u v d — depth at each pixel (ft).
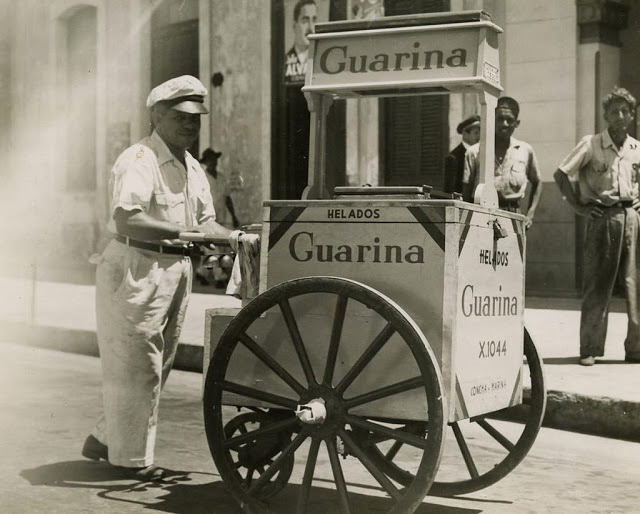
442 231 12.33
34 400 22.34
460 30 13.56
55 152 60.85
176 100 15.07
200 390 24.38
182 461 16.89
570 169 24.20
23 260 56.18
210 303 39.19
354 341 12.66
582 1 39.17
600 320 23.49
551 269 40.06
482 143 13.67
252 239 13.73
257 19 51.24
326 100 14.80
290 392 13.07
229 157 52.65
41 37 62.64
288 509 13.82
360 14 46.39
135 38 57.77
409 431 12.98
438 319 12.35
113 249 15.11
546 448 18.26
